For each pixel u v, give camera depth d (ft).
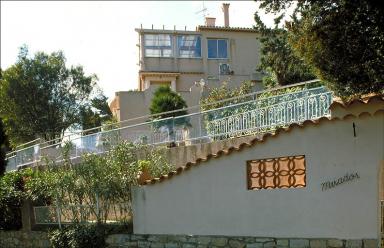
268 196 34.37
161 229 39.11
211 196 36.86
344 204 31.45
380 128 30.50
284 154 33.76
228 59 123.13
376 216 30.48
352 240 31.04
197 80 120.06
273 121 42.39
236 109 47.06
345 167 31.48
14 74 110.93
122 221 42.29
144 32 119.03
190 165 37.86
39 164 61.72
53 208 47.14
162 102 79.71
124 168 42.78
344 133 31.58
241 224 35.40
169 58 119.65
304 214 32.83
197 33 122.11
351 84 28.68
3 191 50.72
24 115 110.42
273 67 78.54
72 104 116.47
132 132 53.57
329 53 27.58
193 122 49.70
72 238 41.27
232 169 36.06
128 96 101.19
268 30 79.92
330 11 26.68
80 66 117.50
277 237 33.81
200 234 37.17
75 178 44.09
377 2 24.35
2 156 54.08
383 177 33.27
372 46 26.35
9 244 50.52
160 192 39.40
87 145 55.16
